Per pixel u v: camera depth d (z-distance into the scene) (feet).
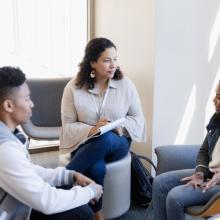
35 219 4.99
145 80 9.58
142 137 8.30
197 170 6.27
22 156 4.25
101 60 7.68
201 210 5.38
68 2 11.48
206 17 9.68
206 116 10.34
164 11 8.99
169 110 9.67
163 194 6.35
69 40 11.78
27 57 11.35
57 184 5.39
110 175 7.62
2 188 4.26
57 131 10.43
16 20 10.94
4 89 4.38
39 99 10.64
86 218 5.02
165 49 9.22
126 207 8.19
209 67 10.05
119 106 7.93
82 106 7.85
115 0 10.38
